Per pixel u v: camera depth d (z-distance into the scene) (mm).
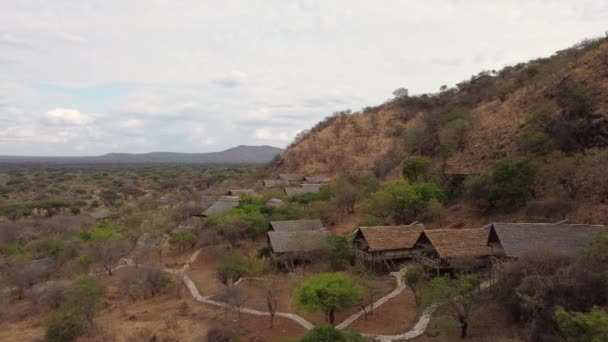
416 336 35594
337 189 84875
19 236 86688
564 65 82500
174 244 69938
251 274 53500
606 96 64000
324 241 54344
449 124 88438
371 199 67812
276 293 47906
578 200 52500
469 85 134125
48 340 41031
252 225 69250
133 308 50500
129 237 75688
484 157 75375
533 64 110000
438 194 65625
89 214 108812
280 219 71562
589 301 28953
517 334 31781
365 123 141125
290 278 52125
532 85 86000
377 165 112562
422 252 47562
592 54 76688
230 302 44969
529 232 40812
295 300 43156
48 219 101875
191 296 52219
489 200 60062
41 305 52000
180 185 163375
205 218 78688
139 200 128125
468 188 63594
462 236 45188
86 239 77938
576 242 39156
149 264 60188
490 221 57688
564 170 55188
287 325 41500
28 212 118125
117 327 44656
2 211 114625
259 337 39625
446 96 141250
